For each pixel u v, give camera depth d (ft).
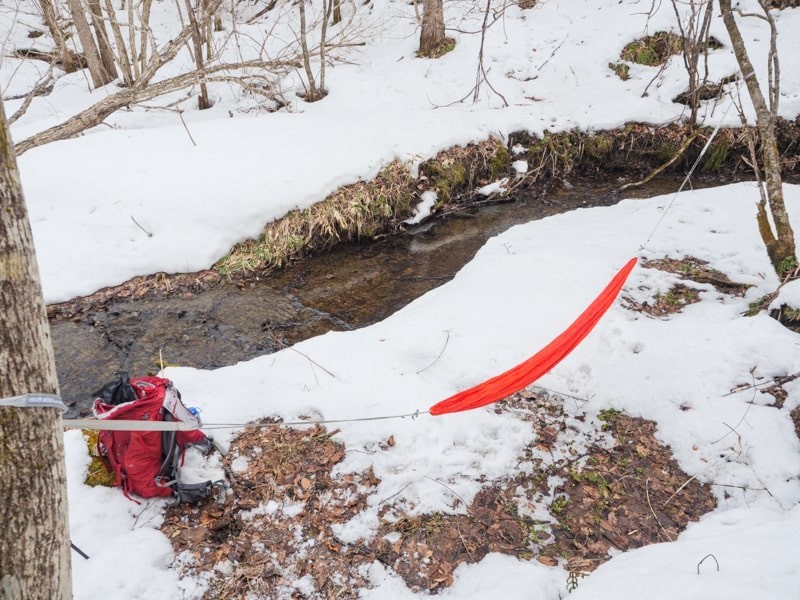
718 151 28.17
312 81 31.58
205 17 30.04
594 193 27.89
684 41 27.02
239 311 20.01
